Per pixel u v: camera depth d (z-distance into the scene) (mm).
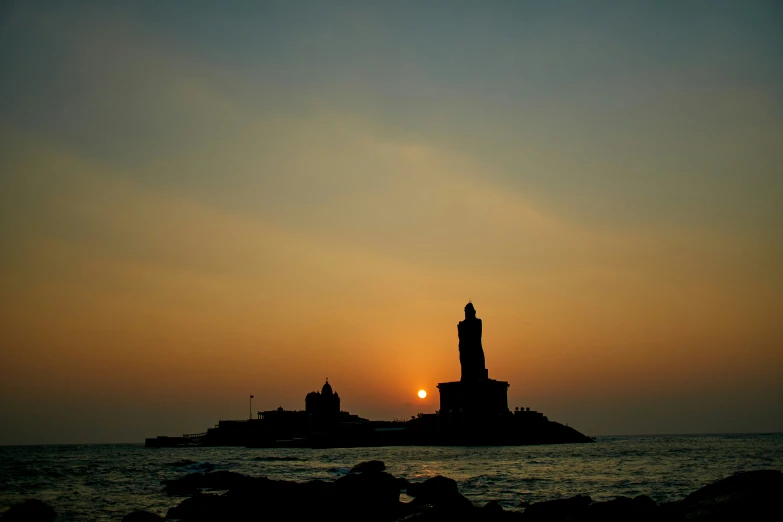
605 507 48375
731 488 48156
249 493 61906
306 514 59031
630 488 84438
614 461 143750
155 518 54188
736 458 149500
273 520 58469
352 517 59344
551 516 52812
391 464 140875
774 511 43062
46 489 92625
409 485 77188
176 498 79938
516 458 161125
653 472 110625
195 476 87688
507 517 51688
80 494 85500
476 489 85938
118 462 175500
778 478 47531
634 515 46406
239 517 58844
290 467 134750
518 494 80000
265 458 177875
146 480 107250
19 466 152375
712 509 44688
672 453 178250
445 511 52000
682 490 81062
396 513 60906
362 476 65875
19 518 60188
